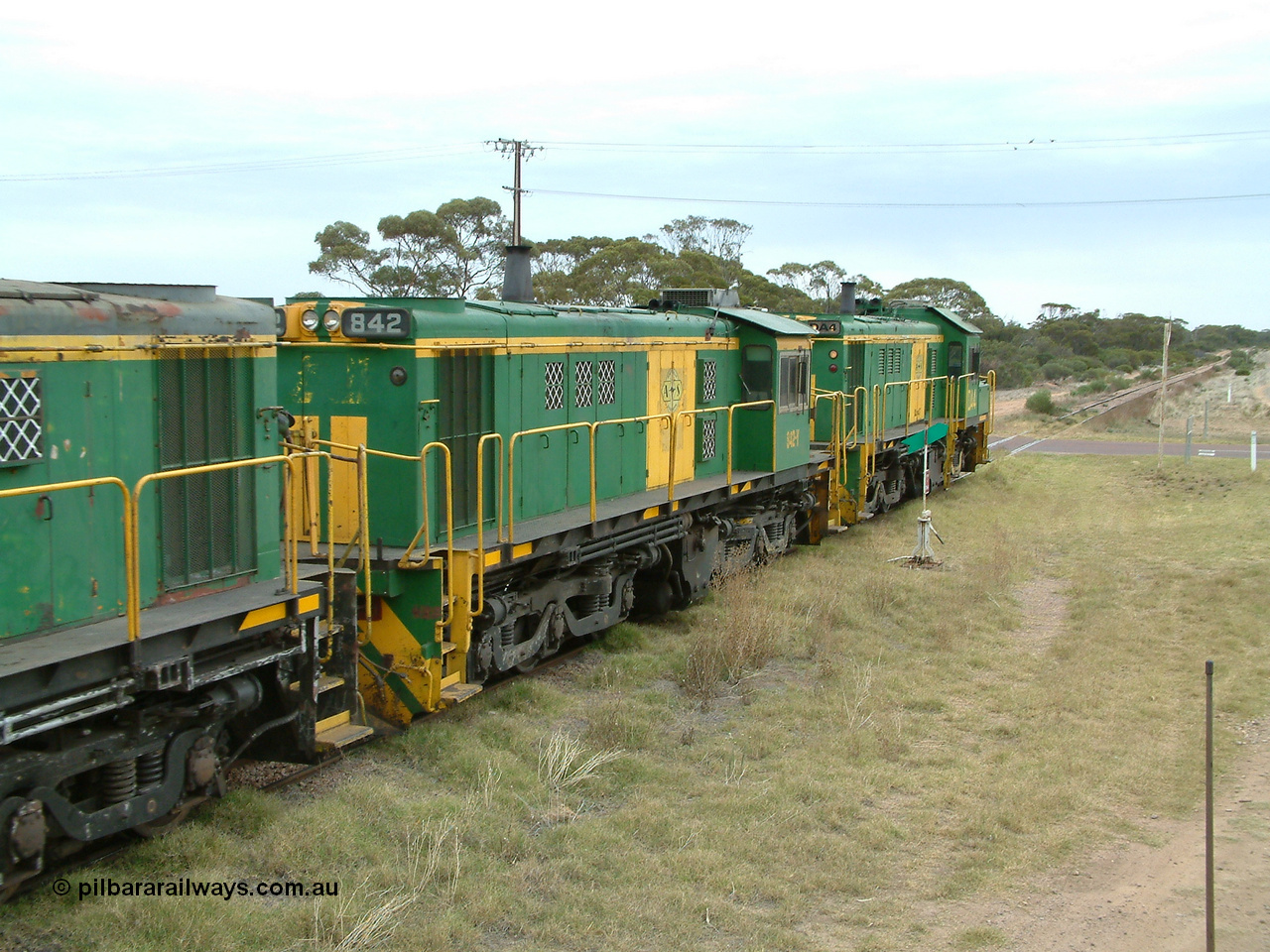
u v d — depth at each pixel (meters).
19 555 5.34
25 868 5.16
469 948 5.23
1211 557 15.16
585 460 10.98
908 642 11.31
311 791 6.92
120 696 5.34
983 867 6.34
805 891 6.02
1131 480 23.78
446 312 8.95
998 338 73.88
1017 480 24.27
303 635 6.64
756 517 14.35
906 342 21.06
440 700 8.00
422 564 7.85
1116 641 11.10
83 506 5.68
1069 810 7.11
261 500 6.91
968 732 8.66
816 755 8.00
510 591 9.23
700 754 8.00
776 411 14.05
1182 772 7.71
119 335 5.83
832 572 13.93
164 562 6.21
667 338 12.52
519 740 7.98
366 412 8.44
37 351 5.36
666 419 12.55
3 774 4.95
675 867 6.16
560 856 6.27
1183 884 6.12
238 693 6.26
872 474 18.05
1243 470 24.02
